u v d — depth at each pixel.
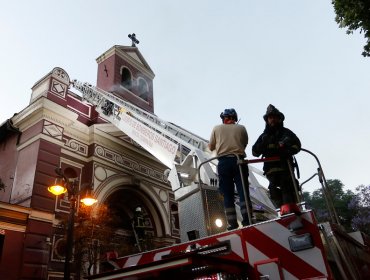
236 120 5.27
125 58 27.36
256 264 3.18
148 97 27.86
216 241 3.55
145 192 20.70
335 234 3.20
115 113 17.30
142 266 3.18
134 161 20.81
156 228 20.77
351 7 8.20
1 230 13.38
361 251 4.09
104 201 17.88
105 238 14.58
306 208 3.42
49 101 16.91
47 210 15.05
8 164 17.27
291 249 3.04
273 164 4.16
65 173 17.14
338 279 3.01
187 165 6.53
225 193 4.59
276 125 4.39
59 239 15.12
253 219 4.35
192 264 2.88
